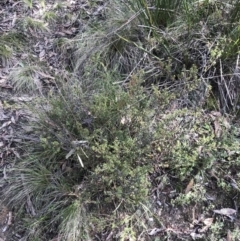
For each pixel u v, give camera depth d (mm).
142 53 2924
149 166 2279
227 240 2305
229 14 2701
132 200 2293
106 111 2391
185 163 2408
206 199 2436
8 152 2688
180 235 2348
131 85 2395
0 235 2420
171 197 2465
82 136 2303
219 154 2496
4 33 3367
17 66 3172
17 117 2838
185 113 2500
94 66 2893
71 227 2314
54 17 3445
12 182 2531
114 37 3027
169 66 2605
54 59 3199
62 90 2580
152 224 2375
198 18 2732
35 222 2369
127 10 3094
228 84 2736
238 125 2650
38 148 2598
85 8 3461
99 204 2420
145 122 2391
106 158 2262
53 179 2473
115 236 2338
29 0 3184
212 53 2498
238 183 2422
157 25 2889
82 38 3143
